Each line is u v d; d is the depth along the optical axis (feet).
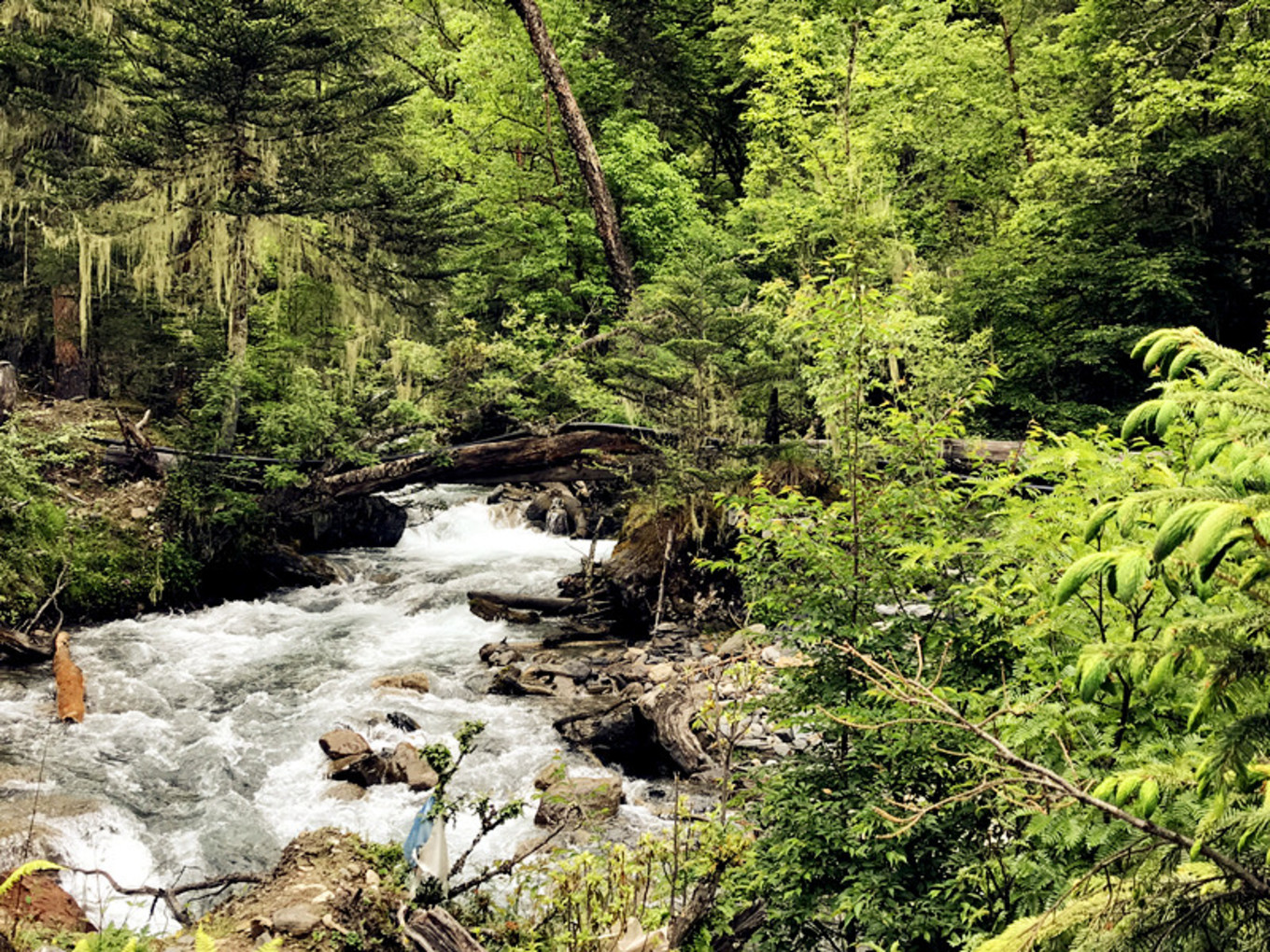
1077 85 61.21
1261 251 52.54
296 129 53.06
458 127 79.82
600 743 31.17
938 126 61.77
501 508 66.44
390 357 61.52
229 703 35.37
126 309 59.52
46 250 56.03
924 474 17.78
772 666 18.81
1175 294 50.57
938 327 40.27
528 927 17.28
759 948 16.39
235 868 24.80
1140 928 6.82
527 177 73.82
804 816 15.46
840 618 16.62
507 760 30.76
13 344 63.00
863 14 64.95
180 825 26.71
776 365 43.19
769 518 17.63
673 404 47.09
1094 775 9.45
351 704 35.42
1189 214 54.54
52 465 49.34
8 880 13.39
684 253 50.47
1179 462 10.81
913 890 14.20
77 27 55.62
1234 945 6.61
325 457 51.93
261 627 44.62
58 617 43.11
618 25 82.64
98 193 48.85
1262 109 48.65
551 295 69.92
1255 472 5.28
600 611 46.19
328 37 51.39
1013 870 11.39
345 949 17.20
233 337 51.98
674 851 16.62
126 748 31.09
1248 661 6.04
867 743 15.52
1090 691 6.18
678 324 45.65
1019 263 54.39
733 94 89.45
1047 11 70.64
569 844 24.62
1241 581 5.98
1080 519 11.23
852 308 17.76
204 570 48.60
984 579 15.31
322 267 56.13
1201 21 53.21
